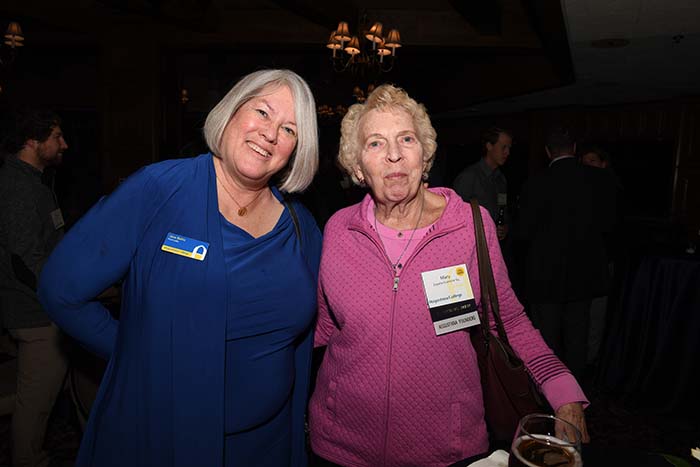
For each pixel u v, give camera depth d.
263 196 1.29
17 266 1.98
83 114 10.55
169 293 1.12
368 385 1.27
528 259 3.31
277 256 1.24
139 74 6.79
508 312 1.34
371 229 1.31
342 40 5.58
